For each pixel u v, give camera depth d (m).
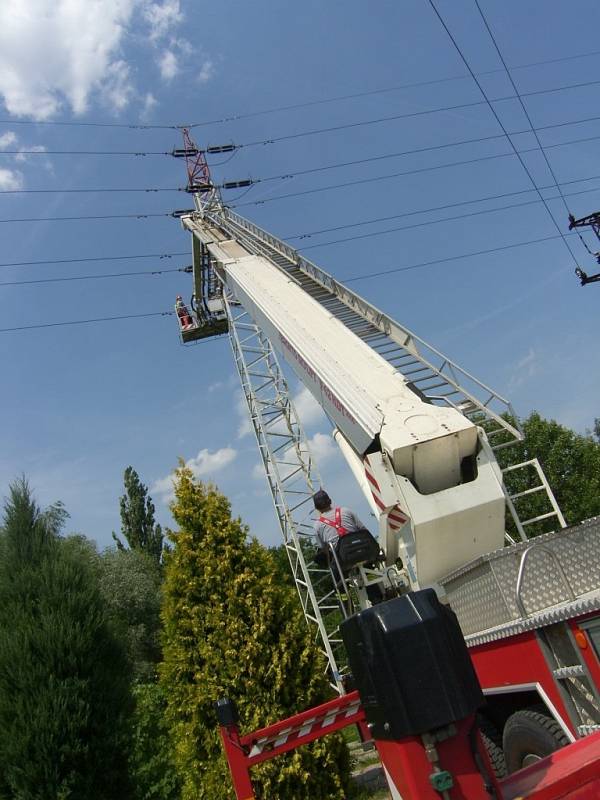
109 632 8.17
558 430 28.48
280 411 18.94
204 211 25.80
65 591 8.07
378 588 7.94
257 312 13.42
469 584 5.37
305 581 16.95
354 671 3.39
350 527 8.16
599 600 3.72
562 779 3.10
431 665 3.05
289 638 8.64
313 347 9.80
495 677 4.93
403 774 3.06
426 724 2.96
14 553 8.30
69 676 7.47
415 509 6.56
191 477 9.68
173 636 8.82
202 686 8.37
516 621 4.61
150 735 10.65
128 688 7.95
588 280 22.20
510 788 3.24
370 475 7.07
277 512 18.11
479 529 6.62
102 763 7.20
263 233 18.52
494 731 5.54
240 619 8.62
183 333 26.92
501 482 6.75
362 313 11.64
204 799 8.15
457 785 2.93
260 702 8.22
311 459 18.42
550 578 4.89
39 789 6.80
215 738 8.17
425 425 6.95
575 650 3.95
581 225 22.06
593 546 5.04
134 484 44.91
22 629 7.56
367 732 4.81
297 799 8.02
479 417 8.54
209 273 25.64
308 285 13.89
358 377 8.38
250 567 9.05
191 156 27.97
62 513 28.86
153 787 10.15
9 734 7.02
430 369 9.19
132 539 43.25
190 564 9.05
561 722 4.20
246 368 19.27
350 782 8.45
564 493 27.64
